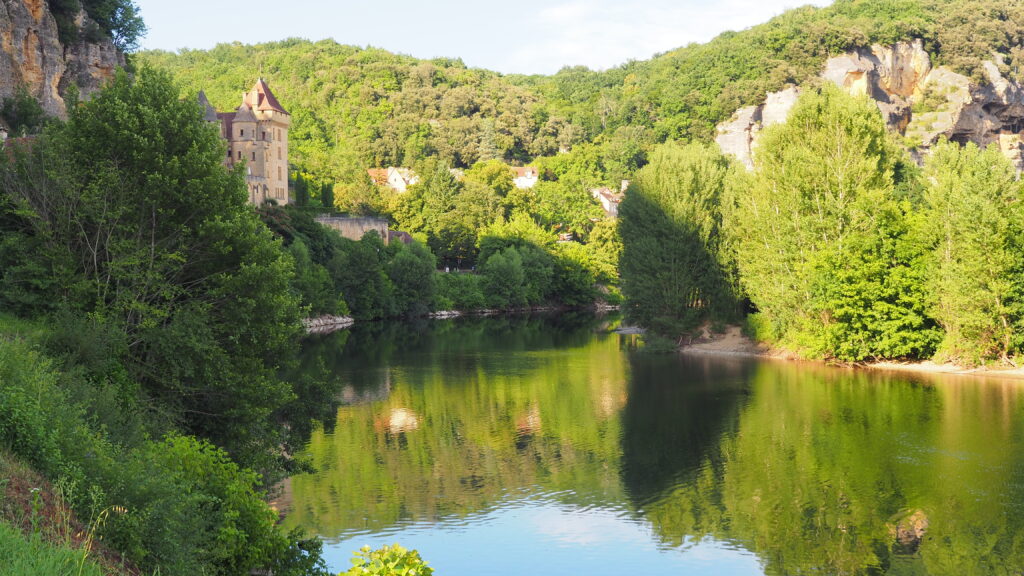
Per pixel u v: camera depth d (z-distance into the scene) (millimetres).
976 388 52188
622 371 63812
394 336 93875
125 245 28469
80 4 83625
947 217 59906
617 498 32031
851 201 65812
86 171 29688
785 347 70688
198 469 19297
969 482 32219
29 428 14922
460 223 162000
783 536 27641
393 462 37344
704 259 77688
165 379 28094
